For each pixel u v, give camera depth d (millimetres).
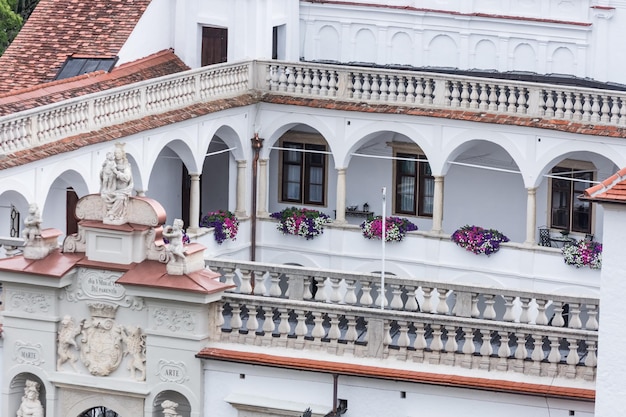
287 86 79750
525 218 78625
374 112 78125
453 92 77188
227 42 81062
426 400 53344
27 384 55875
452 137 77375
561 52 78750
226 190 81375
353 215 80812
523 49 79375
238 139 79438
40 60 79188
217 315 54719
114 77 77750
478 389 52656
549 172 77438
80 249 54938
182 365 54656
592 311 52219
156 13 80812
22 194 68188
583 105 75500
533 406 52500
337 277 54469
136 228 54188
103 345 55125
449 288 53406
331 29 82375
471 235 77438
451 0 80125
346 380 53812
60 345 55438
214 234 78625
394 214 80688
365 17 81625
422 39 80875
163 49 81562
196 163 77062
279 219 80250
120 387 55125
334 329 54125
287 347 54469
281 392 54438
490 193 79000
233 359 54250
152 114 74312
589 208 77438
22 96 72438
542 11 78688
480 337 53656
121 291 54656
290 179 81875
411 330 54281
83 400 55656
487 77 79062
